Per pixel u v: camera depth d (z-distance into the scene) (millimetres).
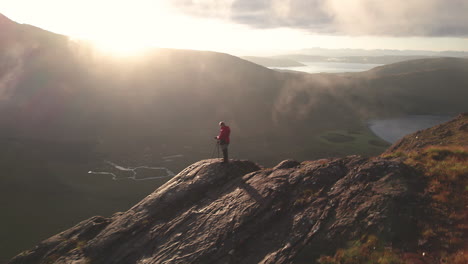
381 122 121750
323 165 13914
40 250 14859
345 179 12438
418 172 12219
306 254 9766
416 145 32344
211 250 10984
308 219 11000
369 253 9094
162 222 13562
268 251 10328
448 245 8680
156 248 12125
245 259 10352
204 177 15500
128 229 13688
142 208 14820
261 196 12781
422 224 9562
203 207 13516
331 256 9469
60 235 15867
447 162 12469
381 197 10781
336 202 11359
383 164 12539
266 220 11547
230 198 13414
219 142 16062
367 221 10055
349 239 9750
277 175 14102
